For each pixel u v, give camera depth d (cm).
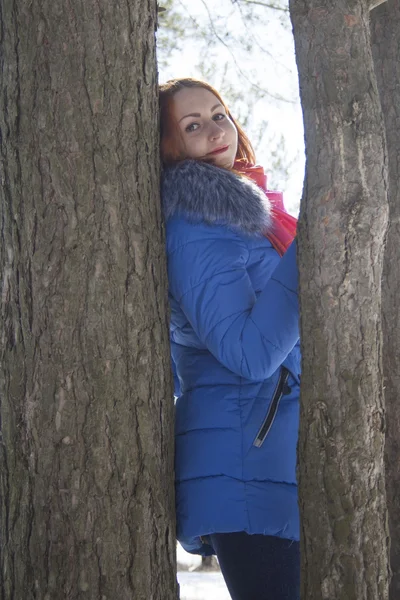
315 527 205
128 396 223
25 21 233
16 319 226
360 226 205
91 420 220
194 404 238
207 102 265
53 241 224
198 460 230
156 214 238
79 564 215
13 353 226
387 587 205
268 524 223
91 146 227
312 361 208
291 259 221
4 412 226
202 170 245
